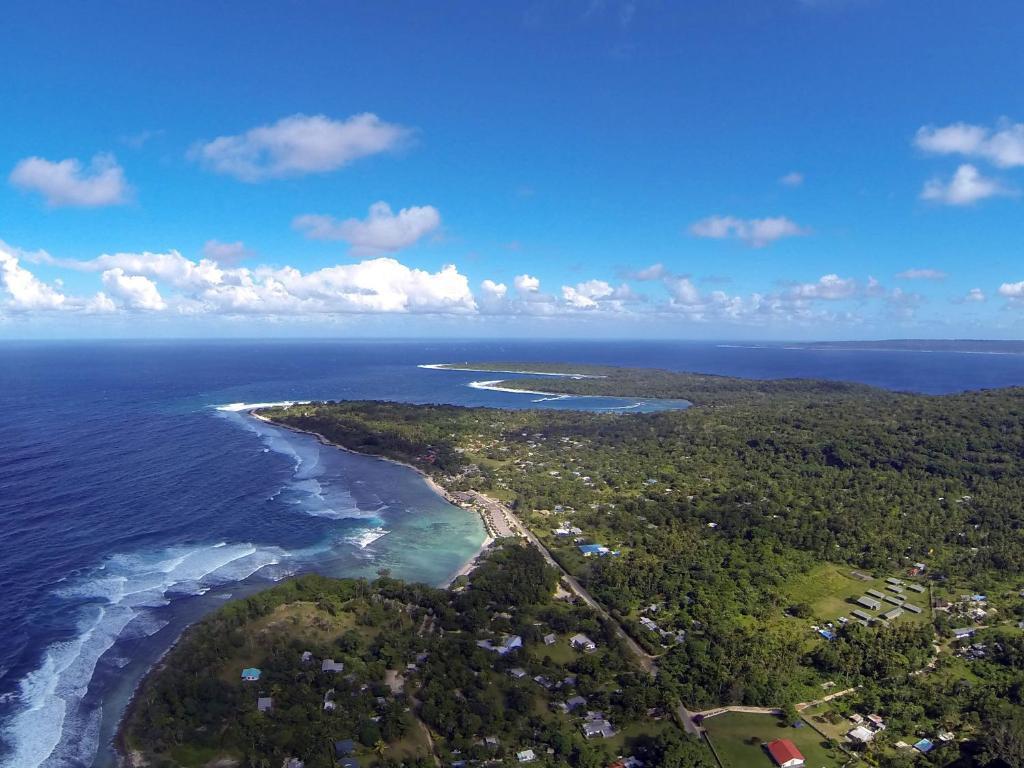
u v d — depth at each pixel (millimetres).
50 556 133875
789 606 121188
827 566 141500
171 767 74938
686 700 90312
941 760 77375
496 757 78375
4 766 75312
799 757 78562
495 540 154750
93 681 92250
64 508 163125
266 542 149750
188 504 172500
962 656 103750
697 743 81375
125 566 131500
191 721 82562
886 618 116812
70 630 105500
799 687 94625
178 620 110438
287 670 94250
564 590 130750
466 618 112062
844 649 102375
